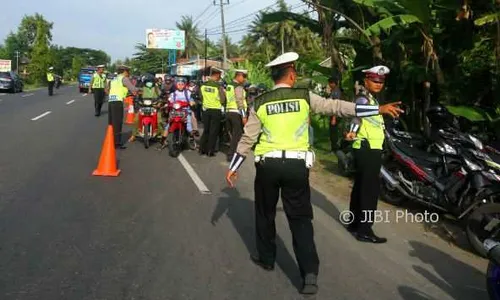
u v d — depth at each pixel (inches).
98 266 182.5
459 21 323.9
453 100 333.7
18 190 283.0
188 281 173.6
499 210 209.8
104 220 236.4
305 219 172.6
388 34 381.4
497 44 306.3
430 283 184.4
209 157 430.0
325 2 403.5
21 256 188.4
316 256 170.9
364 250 216.2
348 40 408.8
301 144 171.3
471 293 177.5
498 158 242.2
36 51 2380.7
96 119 706.2
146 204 267.9
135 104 489.7
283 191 173.6
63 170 342.6
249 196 297.3
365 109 169.6
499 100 307.3
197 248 205.6
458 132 261.1
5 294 157.9
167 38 2508.6
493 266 159.6
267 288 171.5
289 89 171.6
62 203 261.1
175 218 245.4
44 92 1509.6
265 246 185.2
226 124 435.8
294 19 426.9
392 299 168.4
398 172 275.4
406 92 374.9
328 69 429.1
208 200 283.6
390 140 281.0
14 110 792.3
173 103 431.2
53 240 206.5
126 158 406.9
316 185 337.4
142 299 158.7
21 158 378.9
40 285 165.2
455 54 350.6
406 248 222.1
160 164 387.9
